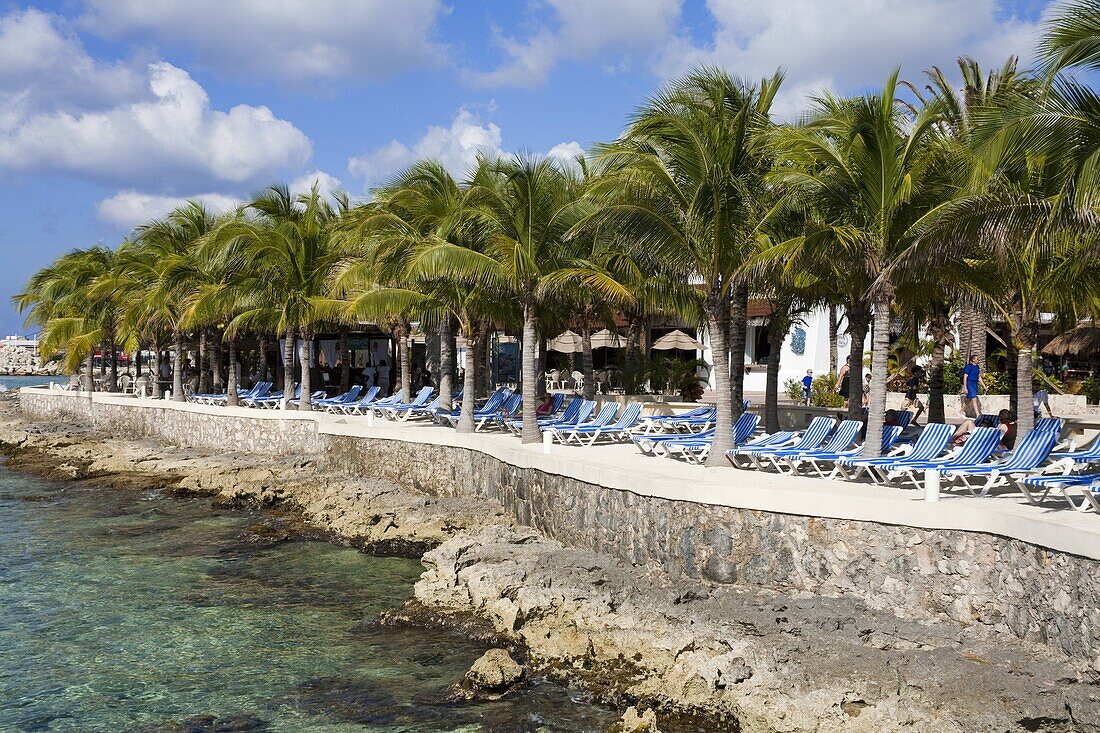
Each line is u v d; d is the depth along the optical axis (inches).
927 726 339.0
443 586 558.6
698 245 594.9
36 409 2064.5
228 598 591.8
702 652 414.6
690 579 515.8
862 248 571.2
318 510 833.5
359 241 1013.8
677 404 978.7
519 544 626.8
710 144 586.9
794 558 478.9
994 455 566.3
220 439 1232.8
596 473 590.2
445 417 1000.9
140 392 1772.9
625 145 600.7
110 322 1679.4
